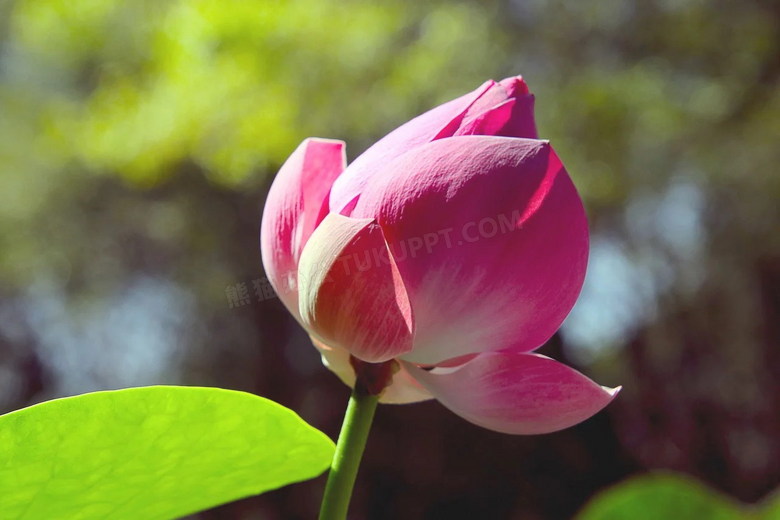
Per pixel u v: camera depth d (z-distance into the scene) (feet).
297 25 11.43
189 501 2.07
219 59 11.50
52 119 13.25
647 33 12.08
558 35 12.10
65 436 1.91
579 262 1.99
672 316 12.37
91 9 13.11
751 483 11.29
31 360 14.66
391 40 12.09
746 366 11.84
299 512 11.53
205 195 13.08
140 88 12.96
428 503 11.33
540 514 11.29
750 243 11.85
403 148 2.03
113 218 13.64
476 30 11.73
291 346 12.50
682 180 11.93
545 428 2.05
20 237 14.01
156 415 1.93
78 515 2.01
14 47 14.94
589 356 12.57
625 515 2.53
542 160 1.96
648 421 11.93
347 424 2.01
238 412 1.96
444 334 1.99
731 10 11.88
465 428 11.58
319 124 11.58
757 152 11.43
